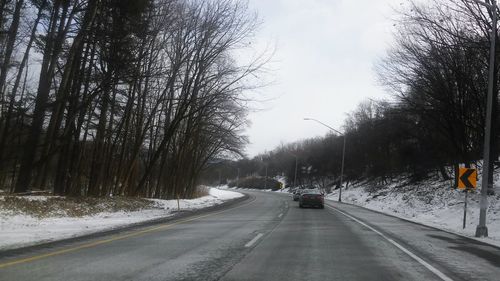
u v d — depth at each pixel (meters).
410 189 45.53
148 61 32.50
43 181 29.05
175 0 30.50
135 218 21.23
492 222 21.64
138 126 33.59
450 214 26.89
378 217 26.77
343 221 22.61
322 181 98.00
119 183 37.69
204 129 46.66
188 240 13.28
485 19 25.80
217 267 9.15
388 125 50.00
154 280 7.77
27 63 31.77
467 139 33.44
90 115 32.31
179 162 47.00
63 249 10.87
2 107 34.91
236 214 26.06
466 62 29.62
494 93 27.83
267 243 13.13
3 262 9.07
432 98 34.12
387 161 58.09
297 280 8.12
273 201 49.28
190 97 36.38
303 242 13.62
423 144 46.28
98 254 10.30
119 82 27.45
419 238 15.58
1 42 25.34
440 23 29.75
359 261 10.32
